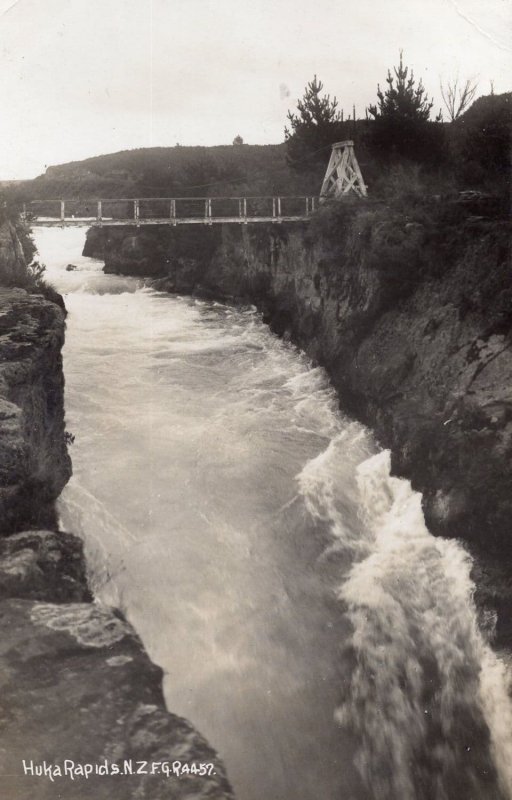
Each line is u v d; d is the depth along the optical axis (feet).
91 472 48.57
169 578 40.91
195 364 73.00
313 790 31.94
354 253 72.08
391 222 65.67
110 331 82.02
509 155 76.54
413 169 78.33
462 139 85.46
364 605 42.34
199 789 13.15
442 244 62.54
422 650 39.83
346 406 66.08
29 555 21.45
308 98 97.30
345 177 86.58
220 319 90.58
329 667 38.04
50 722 14.60
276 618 40.47
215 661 36.76
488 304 54.44
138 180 131.13
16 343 36.40
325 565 45.98
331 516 50.06
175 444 54.90
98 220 84.12
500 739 34.60
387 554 46.65
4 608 17.95
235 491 50.42
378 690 37.32
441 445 49.67
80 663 16.19
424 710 36.94
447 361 54.85
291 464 55.21
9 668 15.89
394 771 33.91
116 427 56.13
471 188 72.18
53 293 57.00
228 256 101.40
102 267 126.93
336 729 34.86
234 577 42.32
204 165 120.06
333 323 73.20
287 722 34.45
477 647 39.14
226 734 33.17
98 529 42.55
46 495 29.68
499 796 33.06
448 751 35.17
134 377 67.46
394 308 65.16
